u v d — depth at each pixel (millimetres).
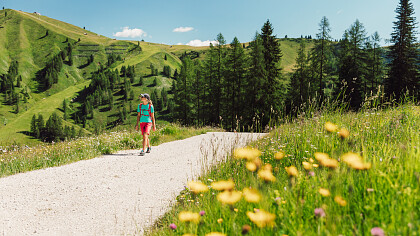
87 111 176750
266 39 39875
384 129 3637
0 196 4242
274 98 35719
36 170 5984
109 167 6379
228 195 1385
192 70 55250
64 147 8242
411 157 1674
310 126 4824
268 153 4422
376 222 1212
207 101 49031
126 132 10938
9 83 190250
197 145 9672
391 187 1464
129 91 194375
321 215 1207
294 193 1680
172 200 4074
